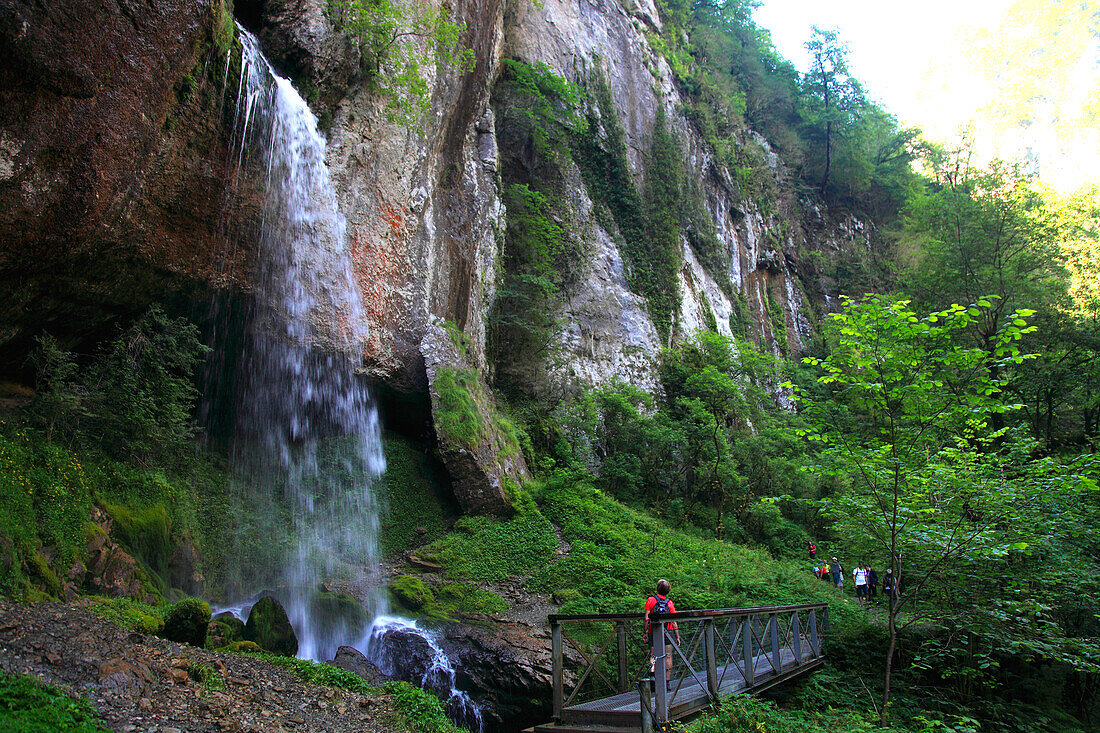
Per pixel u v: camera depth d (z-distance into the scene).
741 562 19.72
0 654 5.57
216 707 6.05
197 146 12.46
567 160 32.12
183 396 12.09
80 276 11.01
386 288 18.34
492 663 11.92
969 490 10.52
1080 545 12.05
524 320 27.09
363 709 7.44
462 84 22.91
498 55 27.44
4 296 9.98
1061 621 12.80
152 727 5.27
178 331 12.29
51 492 8.95
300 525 15.26
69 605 7.60
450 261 21.80
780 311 46.56
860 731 8.84
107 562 9.27
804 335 48.69
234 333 14.58
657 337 32.69
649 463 24.98
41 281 10.44
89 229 10.55
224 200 13.41
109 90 10.18
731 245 43.19
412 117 19.23
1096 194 35.53
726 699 8.16
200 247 13.14
